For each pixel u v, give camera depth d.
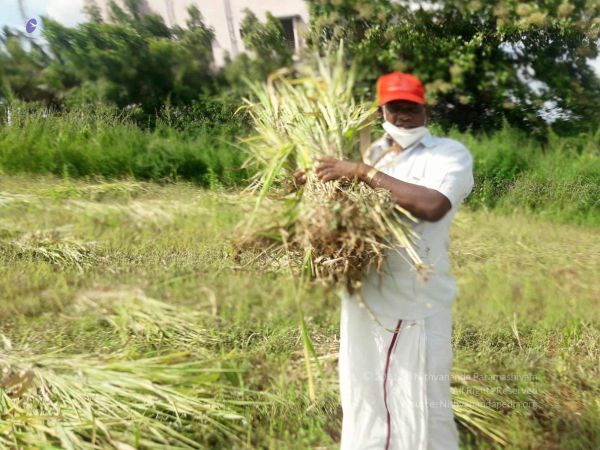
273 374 3.88
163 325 4.48
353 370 2.98
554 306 4.97
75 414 3.23
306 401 3.65
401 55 15.50
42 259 5.80
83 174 10.30
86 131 11.27
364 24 15.48
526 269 6.02
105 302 4.77
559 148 12.16
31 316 4.59
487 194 10.41
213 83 14.63
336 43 14.86
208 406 3.41
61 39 14.81
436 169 2.84
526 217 9.17
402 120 2.90
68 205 7.51
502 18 15.44
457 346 4.47
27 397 3.36
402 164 2.92
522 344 4.57
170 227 6.67
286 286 4.79
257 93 3.36
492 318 4.81
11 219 6.72
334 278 2.89
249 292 4.80
